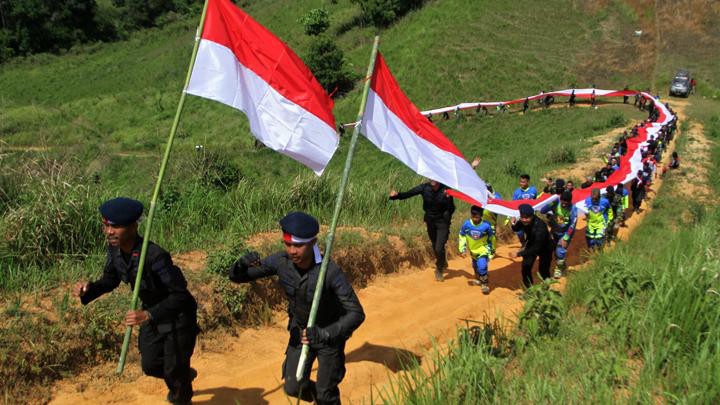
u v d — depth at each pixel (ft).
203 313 20.83
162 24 304.91
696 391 14.23
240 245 23.77
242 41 16.30
